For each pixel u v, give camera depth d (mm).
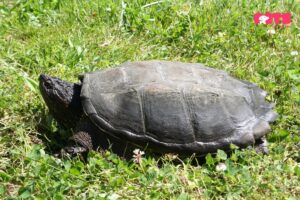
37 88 1420
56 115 1335
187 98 1241
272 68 1552
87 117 1248
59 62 1545
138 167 1225
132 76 1266
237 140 1240
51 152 1283
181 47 1642
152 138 1223
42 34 1665
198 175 1218
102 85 1261
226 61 1599
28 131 1322
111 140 1244
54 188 1155
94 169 1211
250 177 1207
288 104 1418
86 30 1678
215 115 1242
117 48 1603
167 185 1187
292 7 1883
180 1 1832
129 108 1231
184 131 1227
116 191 1179
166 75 1273
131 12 1730
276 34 1695
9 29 1695
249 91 1311
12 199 1139
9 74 1476
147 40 1663
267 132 1259
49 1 1804
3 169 1241
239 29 1711
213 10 1774
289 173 1238
